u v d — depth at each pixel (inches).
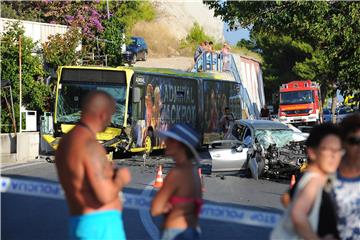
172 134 633.0
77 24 4436.5
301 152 2087.8
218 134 3946.9
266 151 2110.0
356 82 2367.1
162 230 631.8
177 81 3479.3
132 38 6348.4
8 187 869.2
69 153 609.9
